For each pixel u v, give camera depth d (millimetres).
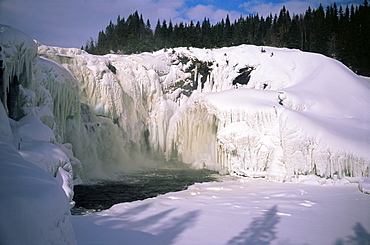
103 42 55719
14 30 9352
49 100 11734
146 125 20656
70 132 14484
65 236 3420
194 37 39125
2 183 3006
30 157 6531
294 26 40125
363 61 35406
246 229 6367
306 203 8820
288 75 22531
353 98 17219
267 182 12703
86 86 16938
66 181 7172
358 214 7672
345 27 38688
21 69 9609
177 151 20375
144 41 37688
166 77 21906
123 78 19422
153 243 5402
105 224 6492
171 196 9695
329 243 5621
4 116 6594
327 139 12609
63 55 16406
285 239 5793
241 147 14766
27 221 2734
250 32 47188
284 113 13656
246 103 15516
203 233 6051
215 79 23125
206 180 14078
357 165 11898
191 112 18453
